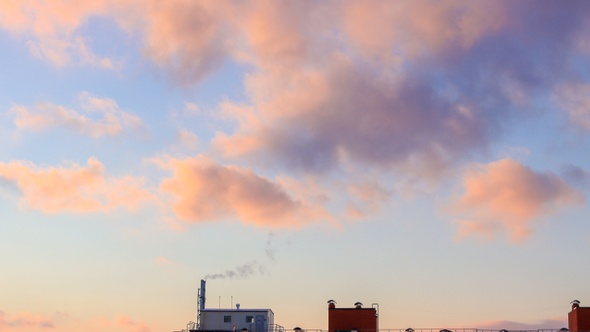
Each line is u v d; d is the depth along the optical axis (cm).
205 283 17262
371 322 15362
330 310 15462
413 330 14538
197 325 15688
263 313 15675
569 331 14538
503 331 14388
